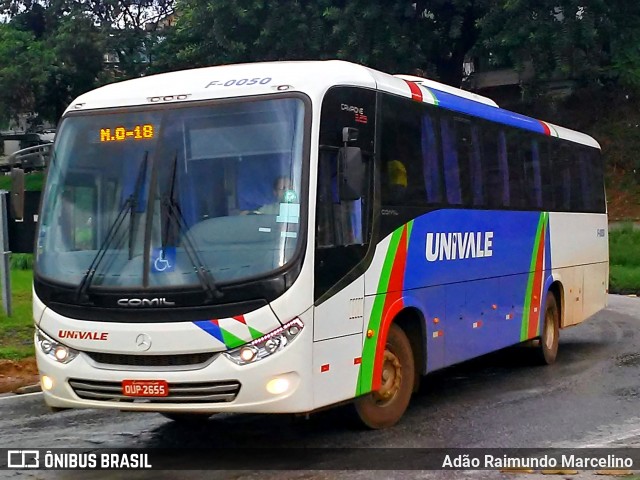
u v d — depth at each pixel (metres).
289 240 6.94
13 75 35.47
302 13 29.70
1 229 14.93
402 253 8.57
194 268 6.90
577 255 14.04
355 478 6.85
